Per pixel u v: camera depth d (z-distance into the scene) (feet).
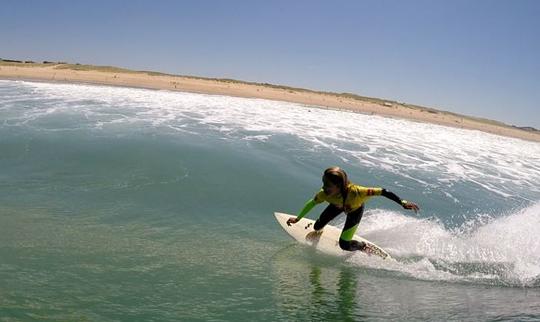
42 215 24.63
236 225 26.43
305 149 48.96
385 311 17.83
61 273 18.21
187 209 27.94
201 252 22.04
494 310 18.54
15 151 36.32
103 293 16.99
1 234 21.53
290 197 32.78
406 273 22.36
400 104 177.27
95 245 21.40
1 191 27.84
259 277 19.98
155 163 36.17
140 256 20.75
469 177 48.67
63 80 103.91
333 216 24.48
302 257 23.04
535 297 20.35
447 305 18.81
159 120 55.52
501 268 23.70
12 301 15.70
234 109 77.30
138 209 26.99
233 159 39.73
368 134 68.59
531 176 56.54
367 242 25.21
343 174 22.61
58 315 15.19
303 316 16.80
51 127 45.16
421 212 33.14
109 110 59.72
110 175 32.76
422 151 60.64
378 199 35.09
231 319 16.12
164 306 16.56
